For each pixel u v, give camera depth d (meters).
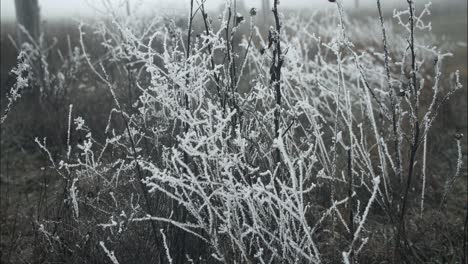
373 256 2.75
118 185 2.93
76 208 2.60
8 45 6.98
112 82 4.97
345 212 2.86
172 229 2.46
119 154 3.28
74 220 2.73
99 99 5.23
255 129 2.62
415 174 3.74
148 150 3.01
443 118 5.33
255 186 1.91
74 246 2.59
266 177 2.51
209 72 2.18
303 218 1.86
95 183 3.00
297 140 3.39
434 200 3.68
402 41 7.74
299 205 1.85
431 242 2.92
